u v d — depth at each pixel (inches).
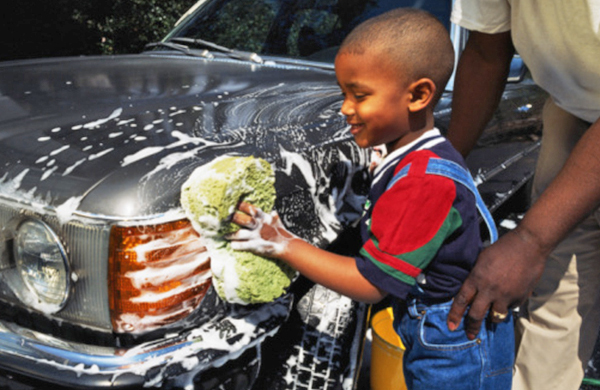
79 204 48.4
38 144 55.5
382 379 73.7
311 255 49.6
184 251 49.3
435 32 51.7
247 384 56.3
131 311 48.9
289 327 63.0
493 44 70.9
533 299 74.7
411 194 48.4
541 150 73.3
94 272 48.9
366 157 65.3
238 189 47.8
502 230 125.9
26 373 50.1
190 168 50.9
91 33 344.5
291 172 56.5
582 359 75.1
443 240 49.2
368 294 49.8
